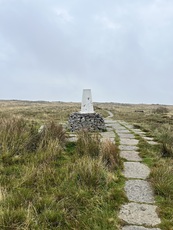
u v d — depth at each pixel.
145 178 5.88
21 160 6.51
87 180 5.23
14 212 3.91
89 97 13.65
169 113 45.97
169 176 5.67
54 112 36.16
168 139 10.03
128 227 3.95
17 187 4.95
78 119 12.83
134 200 4.82
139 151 8.24
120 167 6.44
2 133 7.72
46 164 6.14
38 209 4.24
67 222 3.97
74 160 6.71
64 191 4.86
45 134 8.05
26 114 30.31
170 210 4.48
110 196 4.83
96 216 4.14
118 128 14.45
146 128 14.13
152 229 3.90
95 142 7.68
